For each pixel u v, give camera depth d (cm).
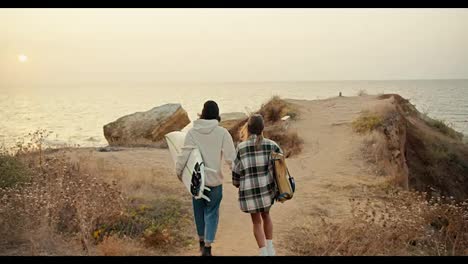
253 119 553
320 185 1038
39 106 13438
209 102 575
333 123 1767
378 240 630
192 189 549
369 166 1234
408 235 657
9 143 1248
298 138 1582
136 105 13450
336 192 973
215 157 561
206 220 567
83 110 10906
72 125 6144
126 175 1021
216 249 633
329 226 698
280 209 839
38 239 615
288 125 1753
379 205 861
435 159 2030
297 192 975
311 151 1451
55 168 880
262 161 544
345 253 609
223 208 854
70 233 646
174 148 701
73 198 682
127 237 637
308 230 704
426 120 2564
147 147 1720
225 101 12019
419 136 2159
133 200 800
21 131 4497
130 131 1967
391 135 1614
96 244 623
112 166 1170
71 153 1334
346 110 1994
